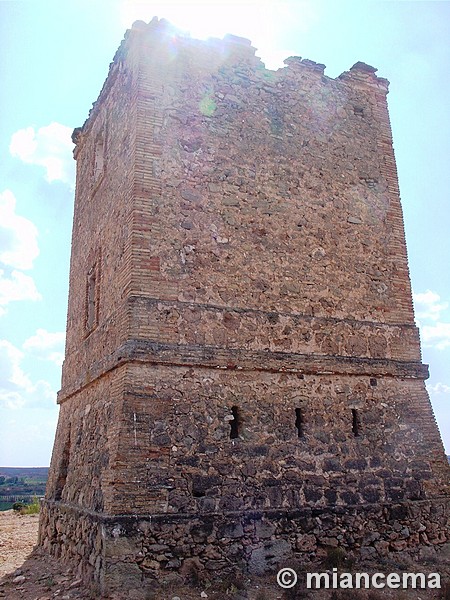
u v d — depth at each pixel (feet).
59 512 41.50
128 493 30.63
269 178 41.37
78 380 44.65
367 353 40.96
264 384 36.60
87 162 54.29
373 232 44.50
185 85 40.32
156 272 35.50
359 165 45.75
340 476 36.65
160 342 34.27
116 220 39.96
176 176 37.96
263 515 33.27
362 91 48.19
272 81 44.11
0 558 42.73
